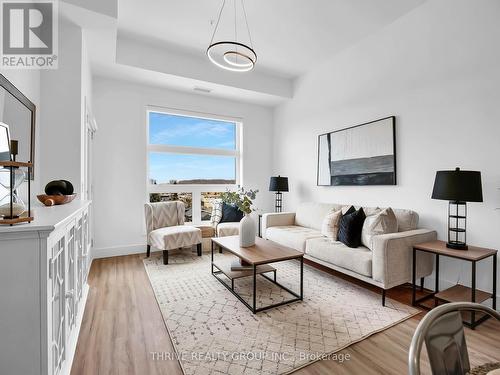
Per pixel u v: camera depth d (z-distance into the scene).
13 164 1.03
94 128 3.54
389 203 3.23
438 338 0.78
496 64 2.32
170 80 4.05
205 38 3.52
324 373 1.56
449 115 2.65
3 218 1.06
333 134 4.01
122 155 4.05
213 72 4.17
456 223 2.48
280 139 5.24
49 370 1.08
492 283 2.34
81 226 2.06
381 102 3.33
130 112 4.11
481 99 2.42
